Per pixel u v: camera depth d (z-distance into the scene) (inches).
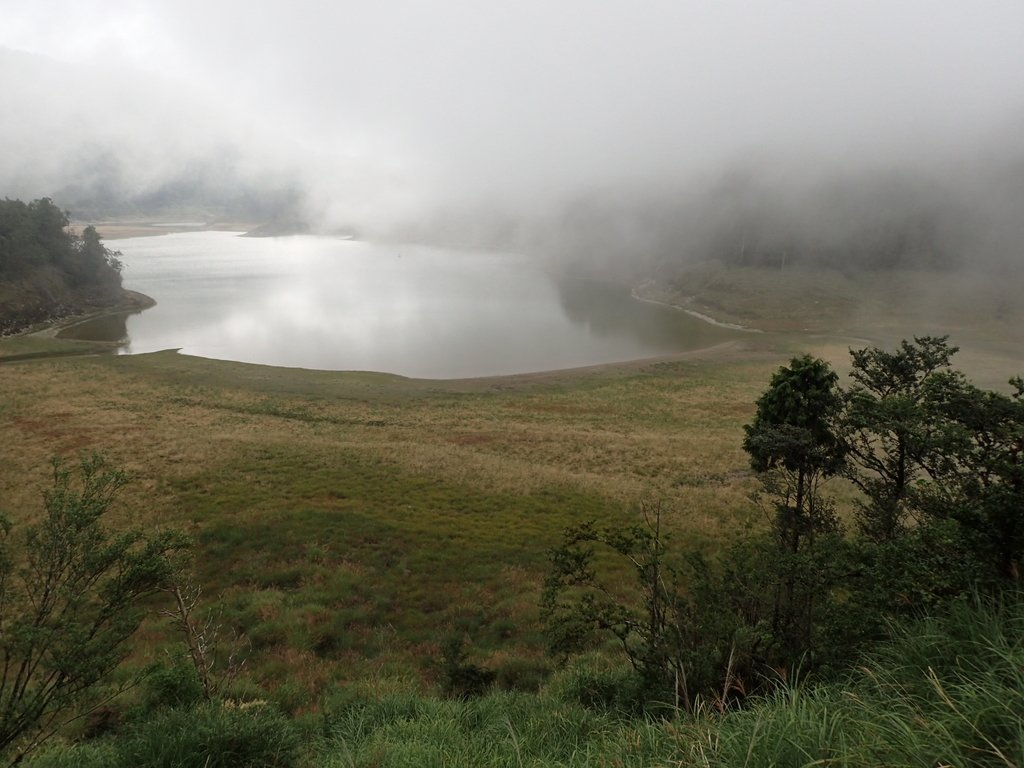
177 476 1283.2
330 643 645.9
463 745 270.4
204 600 737.0
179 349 3560.5
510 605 729.6
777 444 510.9
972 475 337.1
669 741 193.0
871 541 418.0
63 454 1457.9
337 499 1152.2
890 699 176.2
